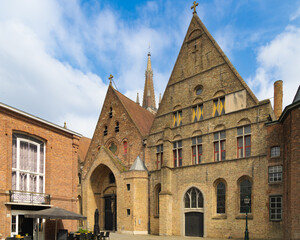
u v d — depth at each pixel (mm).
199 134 29500
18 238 17297
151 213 31844
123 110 38875
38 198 20562
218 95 28969
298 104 19578
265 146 24375
